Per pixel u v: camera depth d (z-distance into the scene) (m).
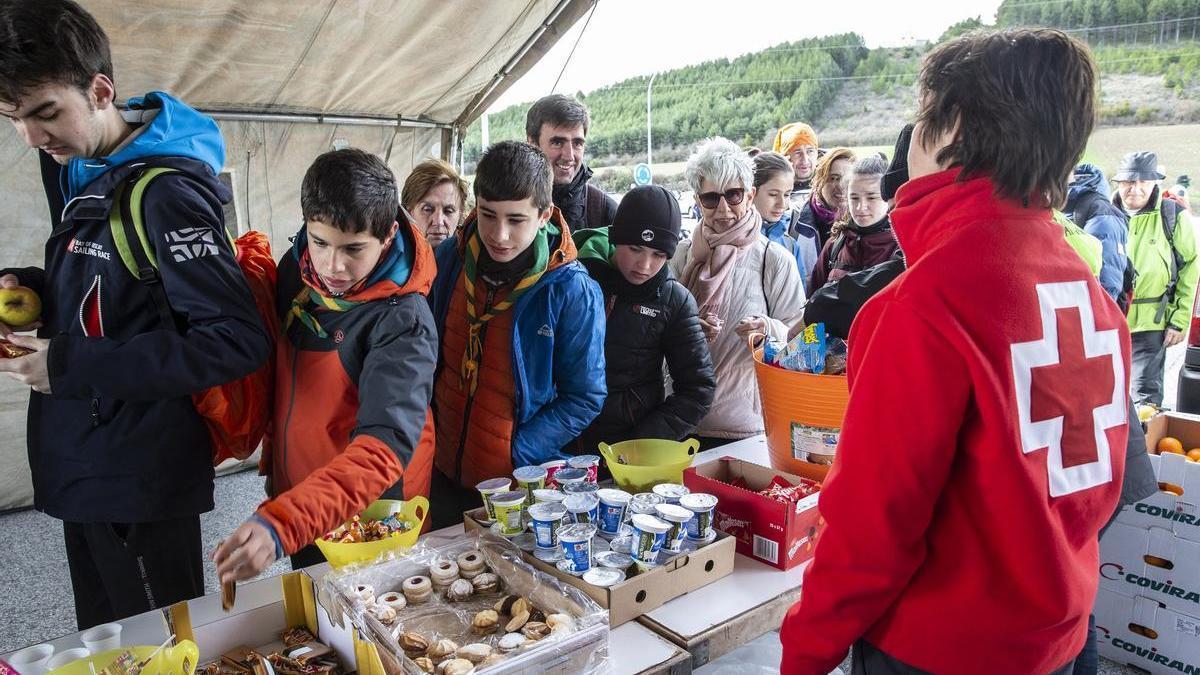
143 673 0.90
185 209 1.22
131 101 1.31
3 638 2.39
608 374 1.96
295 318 1.42
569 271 1.66
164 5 2.39
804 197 4.34
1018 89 0.77
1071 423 0.85
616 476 1.50
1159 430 2.25
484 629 1.06
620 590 1.10
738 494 1.33
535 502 1.36
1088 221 3.21
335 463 1.09
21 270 1.38
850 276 1.60
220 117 3.22
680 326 1.94
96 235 1.24
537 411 1.71
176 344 1.17
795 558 1.31
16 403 3.26
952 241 0.82
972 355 0.77
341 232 1.19
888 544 0.84
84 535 1.45
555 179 2.55
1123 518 2.15
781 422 1.51
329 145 3.71
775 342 1.61
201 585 1.50
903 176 1.20
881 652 0.94
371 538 1.25
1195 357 3.08
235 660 1.08
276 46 2.80
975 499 0.84
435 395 1.84
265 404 1.49
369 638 0.99
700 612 1.15
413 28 2.91
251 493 3.58
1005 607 0.84
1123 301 3.18
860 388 0.85
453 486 1.83
